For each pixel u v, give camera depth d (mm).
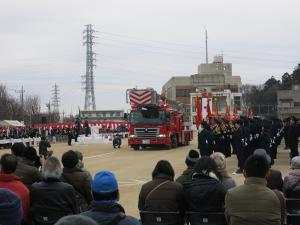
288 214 8000
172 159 29312
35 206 6523
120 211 4562
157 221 7270
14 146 8477
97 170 23922
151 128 38000
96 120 84375
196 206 7117
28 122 121562
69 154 7551
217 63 149875
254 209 5523
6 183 6566
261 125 20797
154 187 7402
